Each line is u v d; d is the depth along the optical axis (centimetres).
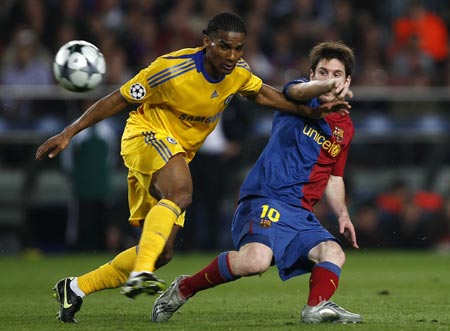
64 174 5094
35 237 5278
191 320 2184
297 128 2198
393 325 2028
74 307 2147
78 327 2041
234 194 5181
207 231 4966
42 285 3291
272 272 3872
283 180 2159
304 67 5647
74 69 2189
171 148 2111
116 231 5012
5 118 5128
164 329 1992
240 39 2059
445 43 6250
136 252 2136
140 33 5656
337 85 2105
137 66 5478
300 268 2131
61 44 5475
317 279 2045
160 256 2145
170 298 2125
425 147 5500
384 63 6112
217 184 4841
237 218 2164
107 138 4819
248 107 4838
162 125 2177
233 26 2056
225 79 2142
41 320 2202
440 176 5509
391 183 5431
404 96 5494
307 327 1975
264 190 2159
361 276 3716
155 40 5681
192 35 5669
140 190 2212
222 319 2206
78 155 4809
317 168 2188
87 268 4025
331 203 2239
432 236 5341
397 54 6125
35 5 5728
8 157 5178
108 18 5756
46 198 5244
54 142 2109
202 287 2097
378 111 5478
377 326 2000
